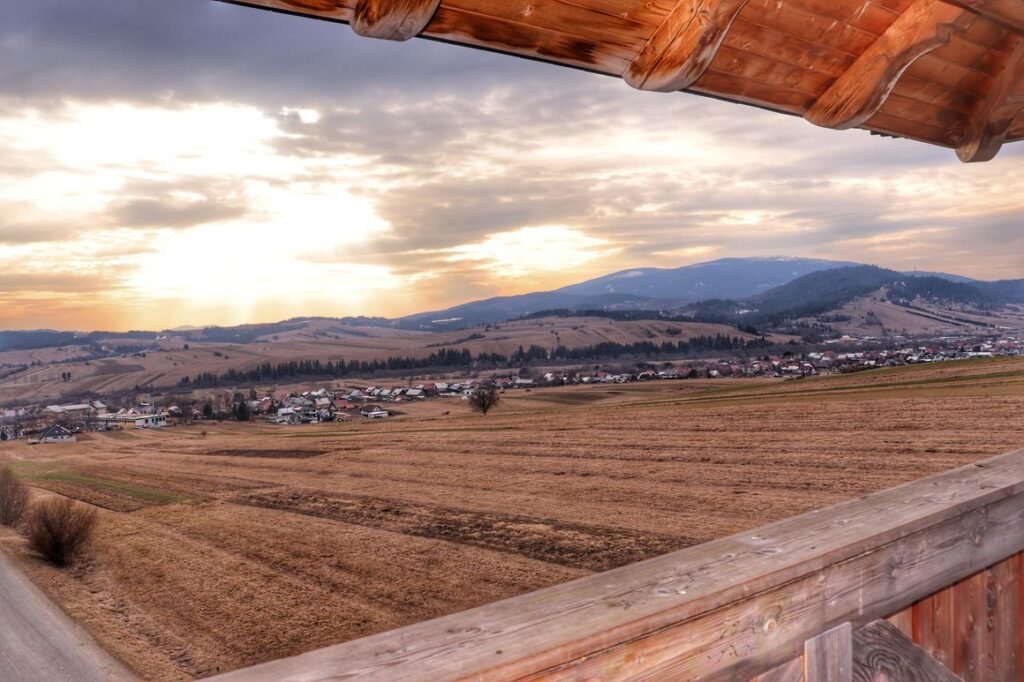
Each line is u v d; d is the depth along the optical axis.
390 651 0.71
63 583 19.94
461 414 64.56
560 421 48.25
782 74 1.70
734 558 1.08
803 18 1.56
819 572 1.11
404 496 30.05
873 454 27.69
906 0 1.60
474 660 0.69
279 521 26.67
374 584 18.78
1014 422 29.59
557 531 22.72
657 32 1.40
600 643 0.78
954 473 1.73
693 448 33.94
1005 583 1.68
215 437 51.44
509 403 73.19
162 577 20.25
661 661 0.87
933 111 2.11
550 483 30.09
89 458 41.53
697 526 21.53
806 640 1.09
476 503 27.73
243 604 17.69
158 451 44.62
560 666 0.75
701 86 1.66
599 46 1.40
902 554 1.29
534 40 1.35
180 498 31.31
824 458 28.34
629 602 0.88
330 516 27.28
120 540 24.44
